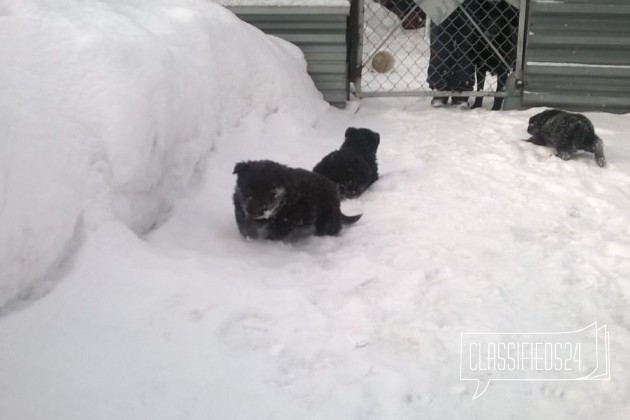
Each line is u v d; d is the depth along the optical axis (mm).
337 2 3924
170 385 1507
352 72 4332
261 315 1844
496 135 3654
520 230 2512
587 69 4066
